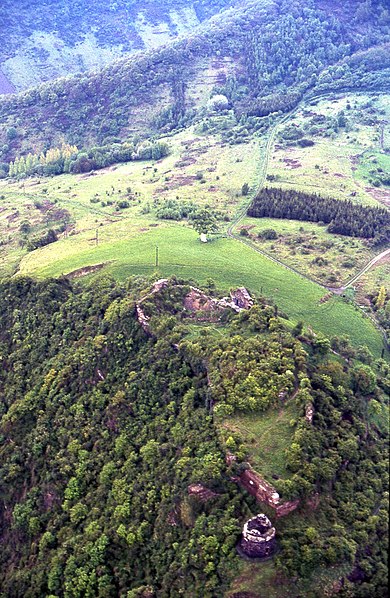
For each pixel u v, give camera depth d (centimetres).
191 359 10844
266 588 7206
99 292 14225
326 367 10669
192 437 9356
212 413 9575
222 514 8088
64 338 13438
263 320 11725
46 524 10369
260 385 9538
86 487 10388
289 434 8844
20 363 13550
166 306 12912
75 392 12150
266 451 8581
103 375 12112
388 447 9881
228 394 9538
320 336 11950
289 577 7256
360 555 7762
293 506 7869
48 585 9144
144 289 13462
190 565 7825
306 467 8225
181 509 8544
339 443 9119
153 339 12000
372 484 8912
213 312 12875
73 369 12469
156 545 8625
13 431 12138
